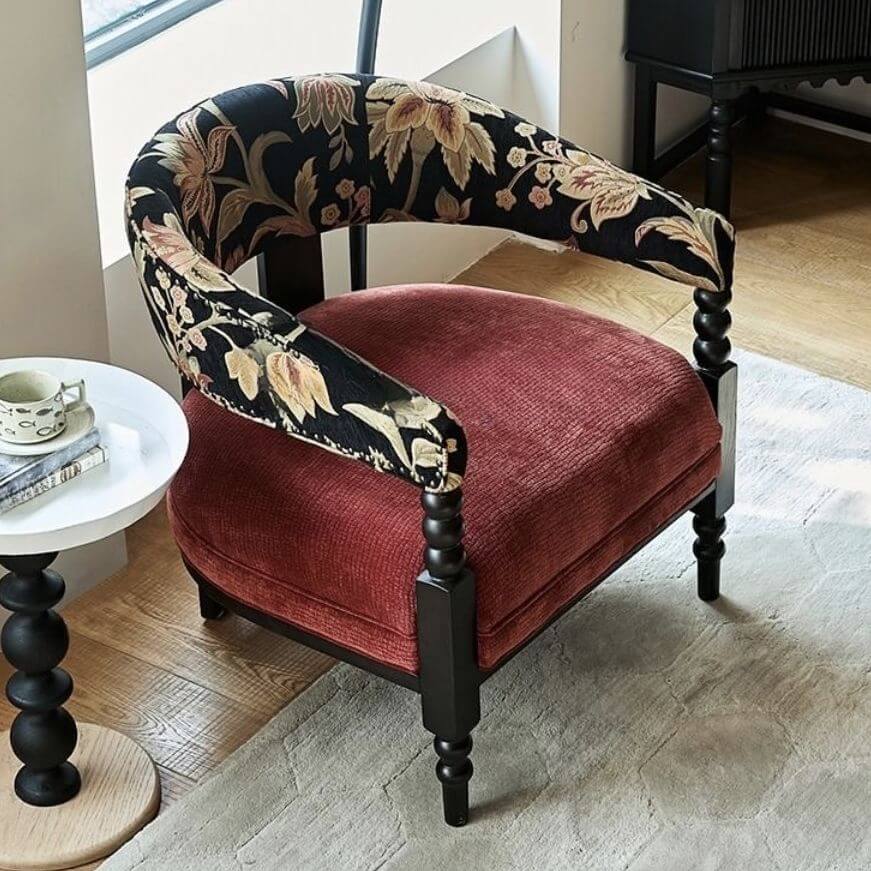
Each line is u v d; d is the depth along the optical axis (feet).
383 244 9.61
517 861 6.28
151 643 7.43
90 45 9.27
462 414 6.43
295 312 7.24
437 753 6.23
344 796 6.57
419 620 5.86
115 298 7.88
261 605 6.36
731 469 7.22
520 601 6.01
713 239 6.65
